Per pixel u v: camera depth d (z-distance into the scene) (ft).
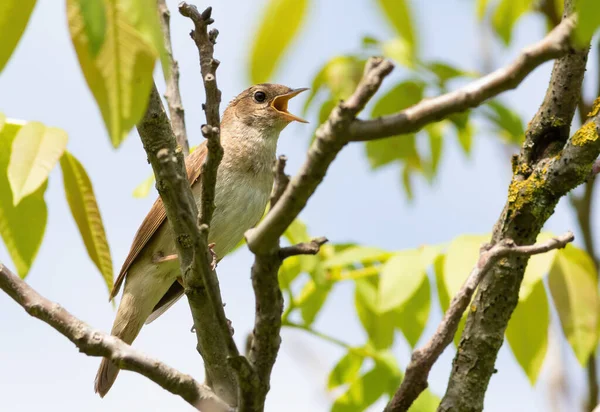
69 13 10.16
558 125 19.30
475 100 12.62
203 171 17.24
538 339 22.15
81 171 21.48
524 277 21.62
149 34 10.43
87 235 21.79
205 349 20.42
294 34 9.91
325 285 26.11
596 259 28.55
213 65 17.19
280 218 14.39
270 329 16.24
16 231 20.38
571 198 29.22
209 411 18.13
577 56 18.78
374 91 12.92
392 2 10.37
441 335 17.33
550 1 27.25
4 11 10.32
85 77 10.37
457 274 21.93
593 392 27.35
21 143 18.44
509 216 19.54
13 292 18.53
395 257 23.63
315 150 13.58
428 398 24.47
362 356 27.20
